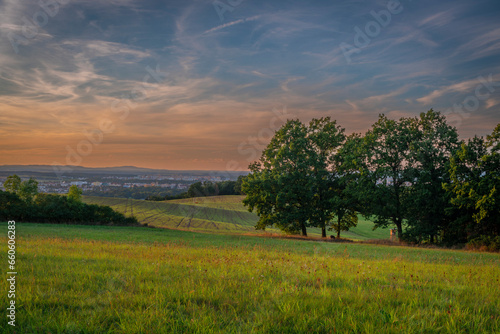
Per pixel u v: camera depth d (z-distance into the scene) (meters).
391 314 4.65
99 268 7.82
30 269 7.23
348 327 4.18
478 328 4.29
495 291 6.64
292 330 4.08
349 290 6.27
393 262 12.95
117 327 4.02
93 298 5.10
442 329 4.29
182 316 4.39
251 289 6.13
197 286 6.13
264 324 4.16
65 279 6.35
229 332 3.91
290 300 5.21
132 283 6.24
